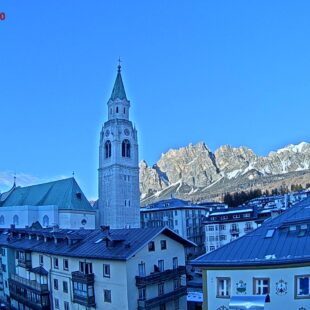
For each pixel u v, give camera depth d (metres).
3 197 166.50
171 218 170.50
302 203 42.72
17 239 80.88
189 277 96.44
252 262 34.41
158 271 53.62
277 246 35.19
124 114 168.12
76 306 57.28
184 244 59.38
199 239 169.75
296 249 33.66
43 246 68.19
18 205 152.88
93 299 54.00
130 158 164.25
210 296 36.72
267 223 41.09
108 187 160.12
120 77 175.12
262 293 34.59
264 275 34.59
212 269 36.84
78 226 141.75
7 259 80.25
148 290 51.91
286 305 33.50
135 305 50.03
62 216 138.50
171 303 54.91
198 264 37.22
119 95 169.25
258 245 36.56
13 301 77.38
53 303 63.28
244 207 147.62
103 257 51.78
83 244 59.59
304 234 35.12
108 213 157.62
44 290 64.50
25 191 160.88
